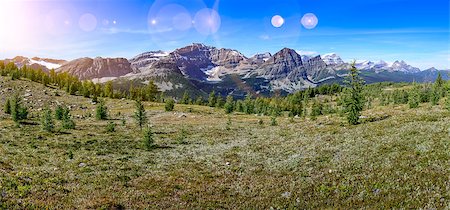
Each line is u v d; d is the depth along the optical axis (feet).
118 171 98.89
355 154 92.43
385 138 104.94
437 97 253.24
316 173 80.79
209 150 141.49
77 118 310.65
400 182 60.59
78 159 115.03
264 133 185.26
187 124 269.23
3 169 85.10
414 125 119.96
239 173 93.76
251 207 62.39
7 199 58.23
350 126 152.05
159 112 380.99
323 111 389.39
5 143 135.85
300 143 128.16
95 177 88.84
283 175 85.10
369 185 62.64
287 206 60.23
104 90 570.05
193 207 64.34
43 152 123.85
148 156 129.08
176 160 120.57
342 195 60.44
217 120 308.40
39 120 263.08
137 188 79.25
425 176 60.90
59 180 81.87
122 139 174.91
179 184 83.25
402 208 49.34
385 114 189.37
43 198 64.39
